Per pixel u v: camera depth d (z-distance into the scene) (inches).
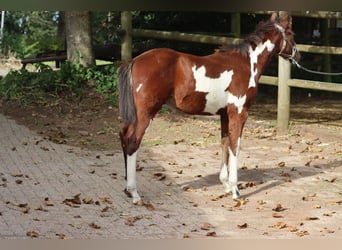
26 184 311.3
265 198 300.4
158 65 280.2
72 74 489.7
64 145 390.0
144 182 321.4
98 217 267.7
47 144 389.4
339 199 300.2
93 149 384.2
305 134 430.3
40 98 470.9
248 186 318.0
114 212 274.5
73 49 509.0
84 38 507.2
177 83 283.7
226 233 252.7
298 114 491.2
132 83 279.3
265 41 303.4
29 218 263.3
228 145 305.4
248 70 297.1
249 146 398.6
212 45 553.0
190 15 565.9
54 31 826.2
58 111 453.4
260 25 306.7
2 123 430.3
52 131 416.2
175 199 296.0
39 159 358.0
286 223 265.9
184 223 263.1
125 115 279.6
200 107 292.2
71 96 474.6
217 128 437.1
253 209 284.5
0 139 396.8
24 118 441.4
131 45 510.0
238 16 519.8
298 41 590.2
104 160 360.2
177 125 438.0
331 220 271.0
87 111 454.3
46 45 709.9
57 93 478.6
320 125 455.5
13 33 792.9
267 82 444.8
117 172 336.8
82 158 363.3
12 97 472.4
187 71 284.2
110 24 616.4
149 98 279.0
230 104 294.8
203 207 285.4
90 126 429.7
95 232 249.0
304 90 573.3
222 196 300.7
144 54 285.1
